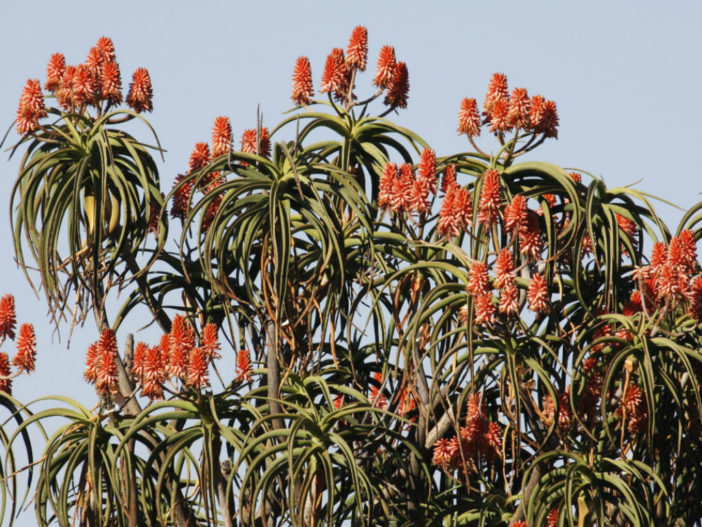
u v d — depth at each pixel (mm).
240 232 17406
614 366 15500
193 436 16797
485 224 15711
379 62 17812
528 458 16922
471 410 16766
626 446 17000
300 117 18031
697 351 16344
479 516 17578
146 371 15859
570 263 17750
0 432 17219
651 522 15625
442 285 16156
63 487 16547
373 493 16641
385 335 17938
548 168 16922
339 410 16203
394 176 16391
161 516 16797
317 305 17422
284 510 17219
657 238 17234
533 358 15836
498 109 16781
